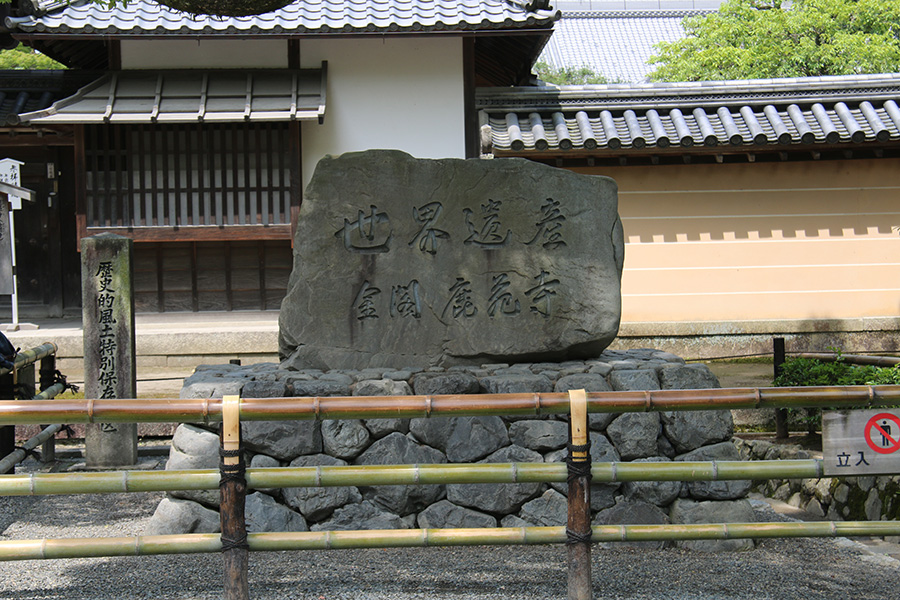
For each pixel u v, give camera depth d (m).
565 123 9.74
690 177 9.93
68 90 10.87
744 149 9.37
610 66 28.22
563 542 3.48
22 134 11.16
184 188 10.37
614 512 4.64
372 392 4.67
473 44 10.54
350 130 10.59
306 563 4.23
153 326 10.08
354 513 4.61
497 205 5.29
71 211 12.39
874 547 4.80
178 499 4.57
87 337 6.43
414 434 4.70
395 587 3.83
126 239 6.48
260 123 10.39
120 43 10.35
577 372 4.94
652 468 3.53
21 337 9.27
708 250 9.98
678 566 4.20
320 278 5.22
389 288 5.22
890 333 9.91
